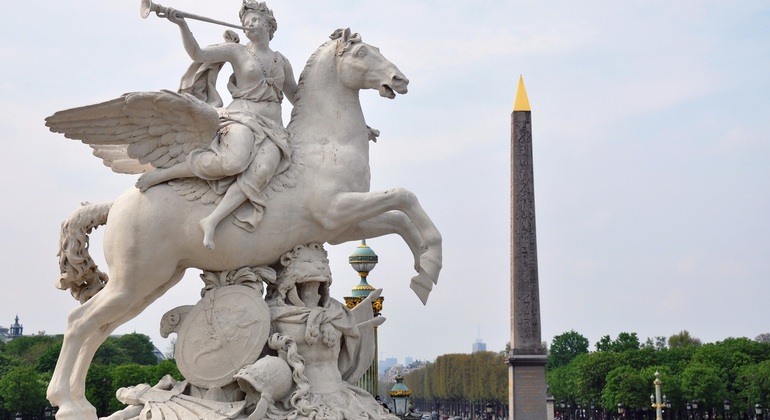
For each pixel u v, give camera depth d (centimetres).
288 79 946
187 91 928
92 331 873
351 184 895
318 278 886
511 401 4050
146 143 865
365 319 941
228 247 865
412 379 14212
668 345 11825
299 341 871
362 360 927
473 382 10281
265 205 869
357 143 923
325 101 924
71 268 928
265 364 841
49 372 5575
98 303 871
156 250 856
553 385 9788
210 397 860
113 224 867
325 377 876
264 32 920
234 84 925
